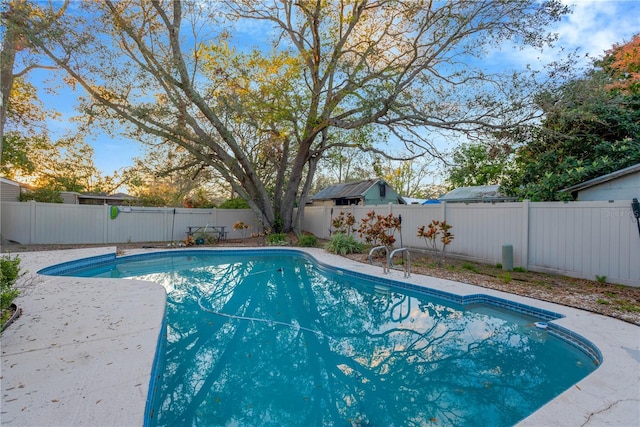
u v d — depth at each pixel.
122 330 3.53
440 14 9.65
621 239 5.66
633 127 8.76
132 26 10.65
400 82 11.05
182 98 11.98
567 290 5.45
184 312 5.40
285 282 7.71
